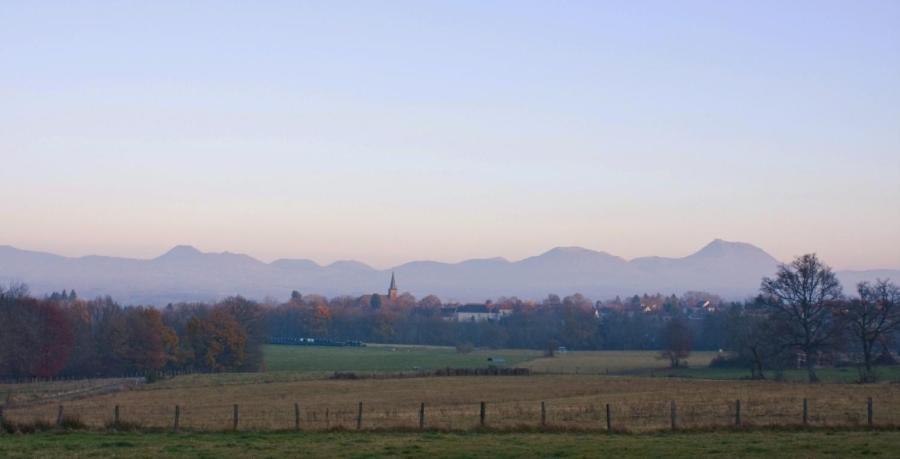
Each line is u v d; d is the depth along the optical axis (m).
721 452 30.50
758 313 111.44
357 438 35.50
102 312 140.75
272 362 147.62
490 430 38.56
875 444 32.31
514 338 193.62
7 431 38.00
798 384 83.19
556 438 35.50
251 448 32.31
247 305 137.62
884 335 94.75
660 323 196.75
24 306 113.31
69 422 39.72
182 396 76.06
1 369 107.69
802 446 32.00
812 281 89.00
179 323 140.25
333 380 95.19
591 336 187.12
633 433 37.84
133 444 33.66
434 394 75.88
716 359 117.88
